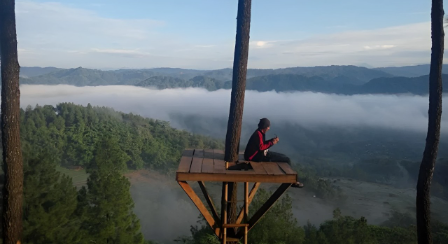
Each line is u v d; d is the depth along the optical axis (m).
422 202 8.02
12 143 7.13
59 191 13.38
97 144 15.46
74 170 43.72
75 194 13.86
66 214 13.52
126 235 15.34
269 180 5.13
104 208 14.52
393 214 45.62
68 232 13.53
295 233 15.75
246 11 6.57
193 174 5.12
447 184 59.22
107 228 14.43
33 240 12.73
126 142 52.09
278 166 5.74
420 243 8.09
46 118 51.38
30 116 49.12
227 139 6.41
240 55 6.55
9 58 6.89
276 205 15.80
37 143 43.06
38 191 12.66
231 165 5.96
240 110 6.48
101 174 14.81
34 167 12.73
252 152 6.11
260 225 14.27
